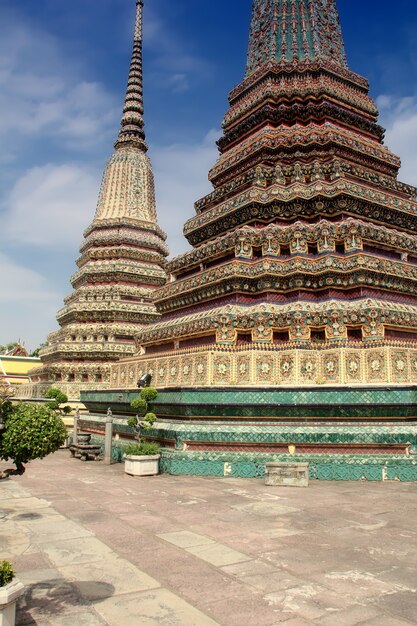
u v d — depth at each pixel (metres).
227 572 7.03
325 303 18.58
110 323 33.59
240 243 20.34
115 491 12.90
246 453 15.52
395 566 7.31
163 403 17.52
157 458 15.82
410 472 14.49
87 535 8.80
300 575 6.93
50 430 8.00
